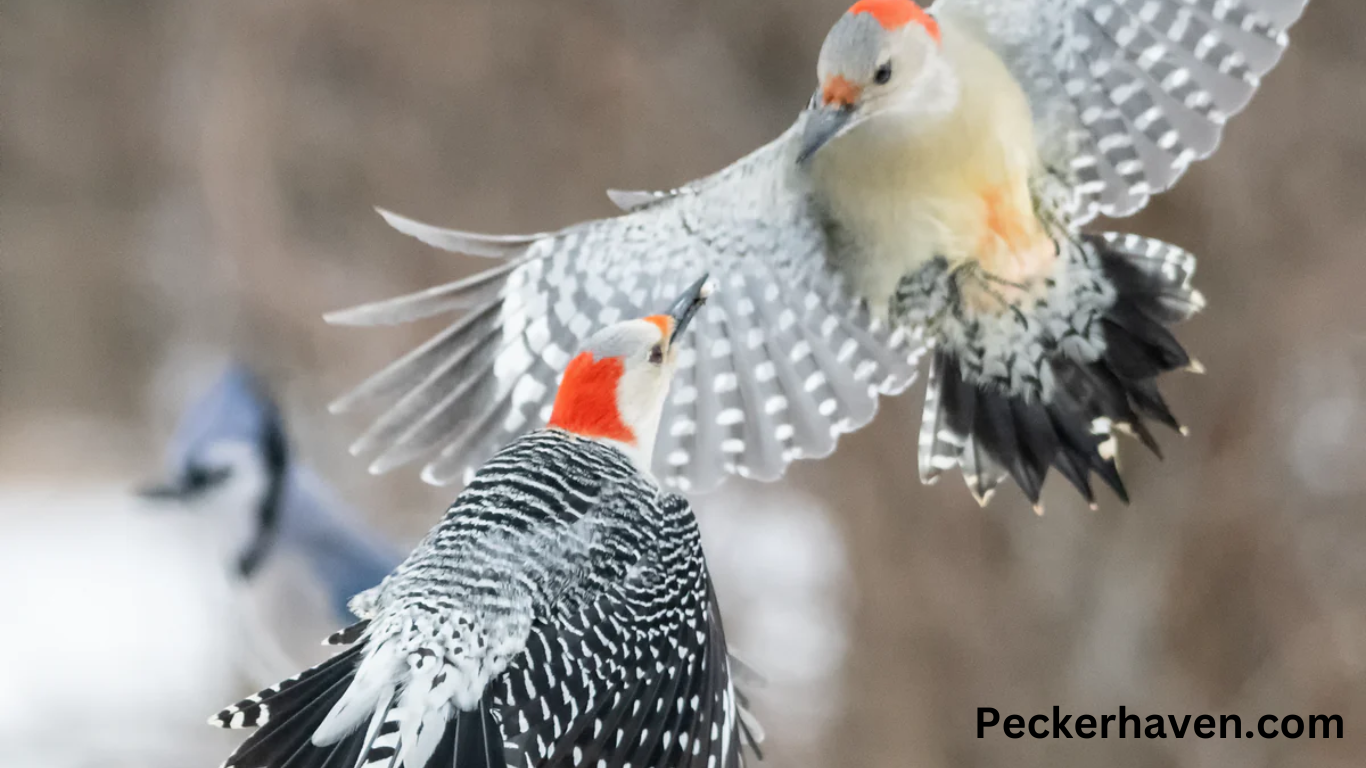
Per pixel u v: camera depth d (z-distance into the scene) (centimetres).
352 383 1370
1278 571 1135
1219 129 599
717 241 661
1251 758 1116
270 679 1012
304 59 1365
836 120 574
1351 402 1126
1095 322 613
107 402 2097
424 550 588
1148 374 612
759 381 678
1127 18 591
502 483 605
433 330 1379
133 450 2044
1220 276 1115
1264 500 1136
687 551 618
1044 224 604
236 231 1402
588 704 553
